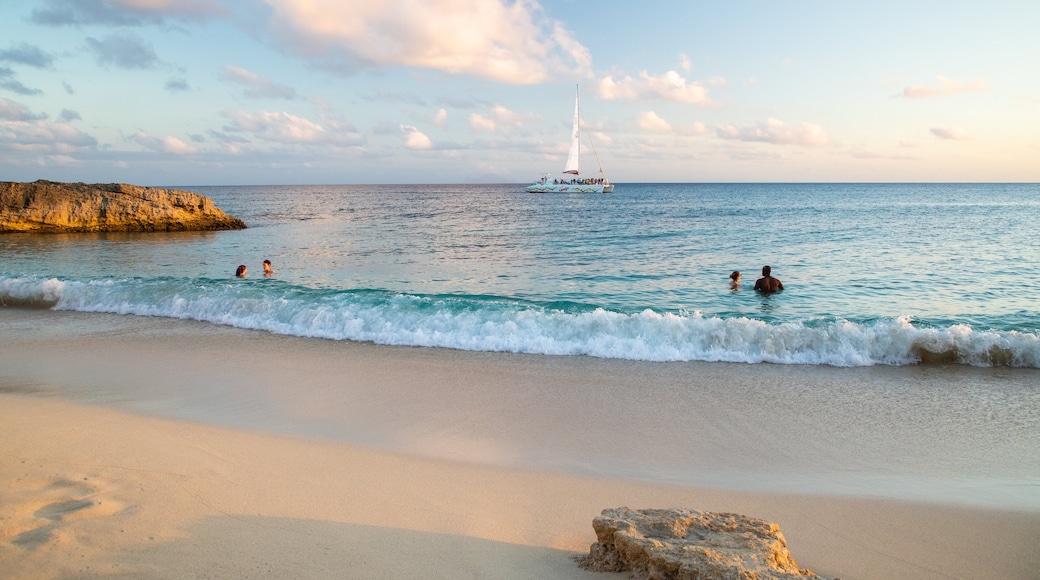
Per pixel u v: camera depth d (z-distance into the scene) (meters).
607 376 9.00
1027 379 8.87
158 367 9.48
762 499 5.07
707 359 9.93
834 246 26.58
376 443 6.32
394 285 17.98
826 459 6.04
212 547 3.91
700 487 5.31
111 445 5.97
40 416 7.00
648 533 3.75
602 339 10.55
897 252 24.20
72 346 10.87
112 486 4.87
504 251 26.30
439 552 3.95
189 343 11.09
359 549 3.95
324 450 6.07
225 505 4.60
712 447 6.33
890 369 9.41
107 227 34.09
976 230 34.16
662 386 8.52
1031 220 42.69
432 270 20.97
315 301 13.34
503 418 7.20
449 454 6.04
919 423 7.10
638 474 5.60
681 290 16.92
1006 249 24.77
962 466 5.88
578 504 4.87
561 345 10.48
